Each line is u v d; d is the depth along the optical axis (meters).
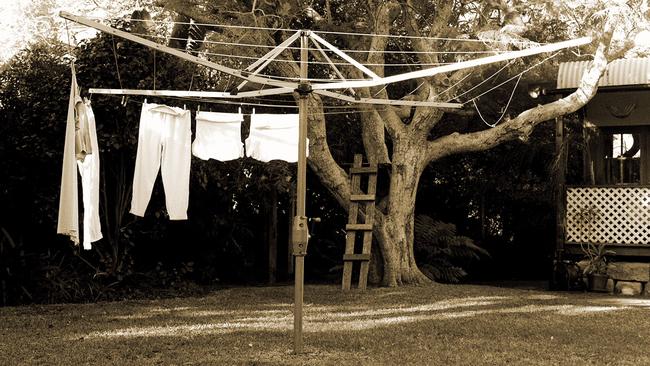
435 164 16.52
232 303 11.47
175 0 12.55
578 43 8.98
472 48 13.10
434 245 15.37
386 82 8.59
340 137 15.67
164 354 7.34
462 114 14.78
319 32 13.42
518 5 12.80
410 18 13.80
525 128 13.59
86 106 8.54
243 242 15.88
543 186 16.56
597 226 14.16
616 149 15.37
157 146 9.44
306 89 7.37
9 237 11.69
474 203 17.41
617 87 13.85
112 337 8.35
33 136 12.02
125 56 12.48
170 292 12.70
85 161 8.82
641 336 8.44
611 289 13.70
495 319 9.62
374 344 7.84
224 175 14.01
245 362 6.91
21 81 12.45
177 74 13.16
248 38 12.62
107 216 12.60
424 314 10.12
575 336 8.39
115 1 16.94
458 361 6.98
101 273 12.30
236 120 9.80
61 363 6.97
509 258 17.77
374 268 14.27
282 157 9.92
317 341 7.98
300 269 7.39
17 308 10.96
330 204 16.62
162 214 13.05
